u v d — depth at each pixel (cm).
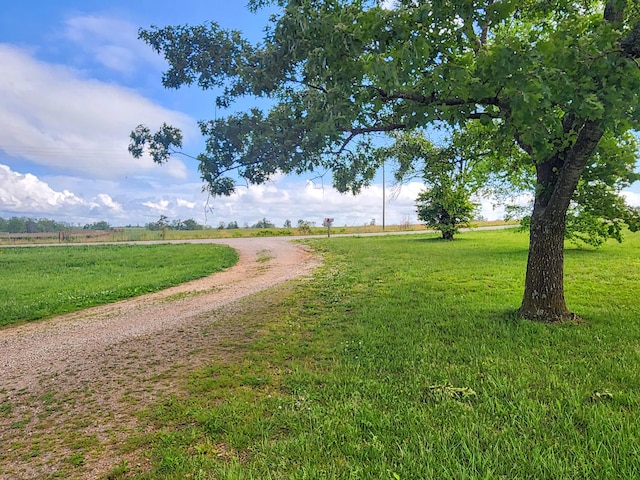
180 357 596
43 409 442
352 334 649
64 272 1817
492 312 744
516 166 898
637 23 454
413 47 427
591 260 1396
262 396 427
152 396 455
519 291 959
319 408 377
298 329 712
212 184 628
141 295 1273
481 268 1322
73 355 651
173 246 3116
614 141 695
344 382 445
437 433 319
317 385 444
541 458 278
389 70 405
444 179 953
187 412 398
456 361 494
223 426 360
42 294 1273
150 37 605
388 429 332
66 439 368
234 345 638
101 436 369
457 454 292
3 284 1480
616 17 585
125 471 308
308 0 472
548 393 388
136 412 414
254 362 545
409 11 474
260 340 653
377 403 384
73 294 1252
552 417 340
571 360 480
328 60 458
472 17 466
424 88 482
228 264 1991
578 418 337
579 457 279
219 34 604
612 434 308
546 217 679
